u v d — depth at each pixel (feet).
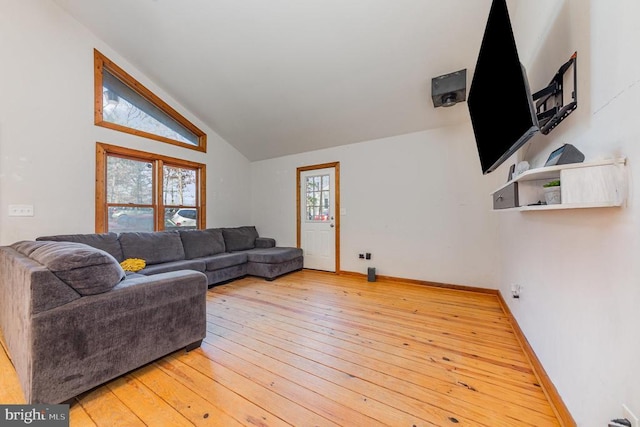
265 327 7.82
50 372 4.30
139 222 12.70
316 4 8.36
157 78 12.82
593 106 3.34
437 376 5.39
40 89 9.54
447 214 11.90
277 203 17.65
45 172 9.66
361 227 14.28
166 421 4.22
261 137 16.08
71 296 4.58
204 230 14.15
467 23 8.10
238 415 4.35
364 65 10.10
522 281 6.65
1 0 8.75
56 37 9.92
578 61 3.75
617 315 2.80
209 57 11.21
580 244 3.62
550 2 4.86
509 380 5.24
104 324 4.91
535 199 4.63
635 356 2.51
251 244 16.48
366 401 4.67
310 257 16.26
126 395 4.84
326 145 15.29
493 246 10.93
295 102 12.76
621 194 2.71
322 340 7.00
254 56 10.69
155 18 9.95
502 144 4.96
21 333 4.68
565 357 4.06
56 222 9.91
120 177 12.04
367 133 13.55
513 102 4.24
